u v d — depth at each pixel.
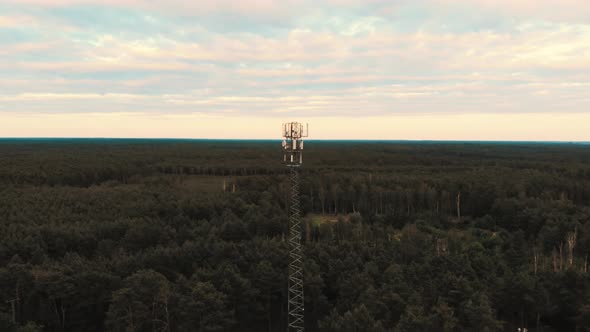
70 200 88.94
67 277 44.09
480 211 101.38
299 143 38.16
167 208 85.50
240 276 46.03
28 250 58.28
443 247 67.75
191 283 43.41
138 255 53.84
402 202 105.44
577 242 67.31
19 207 80.44
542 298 43.19
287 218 81.81
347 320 37.19
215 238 63.69
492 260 56.44
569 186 108.44
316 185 113.69
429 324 36.19
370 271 49.59
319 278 46.50
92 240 65.12
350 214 99.56
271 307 50.41
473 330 37.97
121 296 38.62
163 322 39.91
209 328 37.44
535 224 81.25
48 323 43.00
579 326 40.62
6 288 43.22
